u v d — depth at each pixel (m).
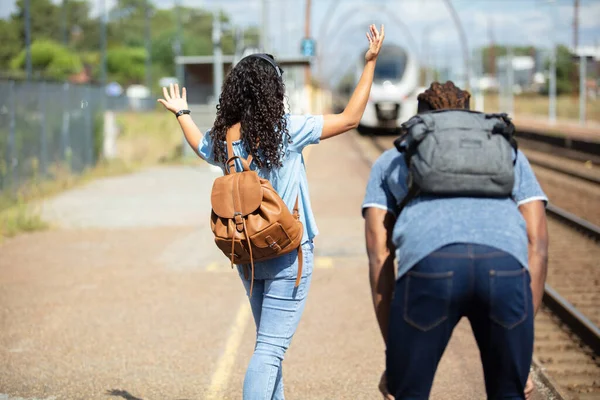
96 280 8.34
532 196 3.09
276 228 3.29
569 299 8.20
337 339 6.14
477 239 2.83
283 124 3.41
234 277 8.48
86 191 17.17
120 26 104.62
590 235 11.69
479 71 52.69
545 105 62.66
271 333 3.49
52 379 5.18
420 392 2.92
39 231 11.75
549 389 5.00
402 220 3.01
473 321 2.94
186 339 6.14
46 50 45.03
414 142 3.01
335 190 16.62
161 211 13.89
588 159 24.25
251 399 3.39
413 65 34.78
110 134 24.22
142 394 4.92
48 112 17.83
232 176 3.40
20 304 7.28
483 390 4.96
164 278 8.44
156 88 72.44
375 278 3.17
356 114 3.51
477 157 2.90
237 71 3.46
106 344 6.01
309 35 41.53
